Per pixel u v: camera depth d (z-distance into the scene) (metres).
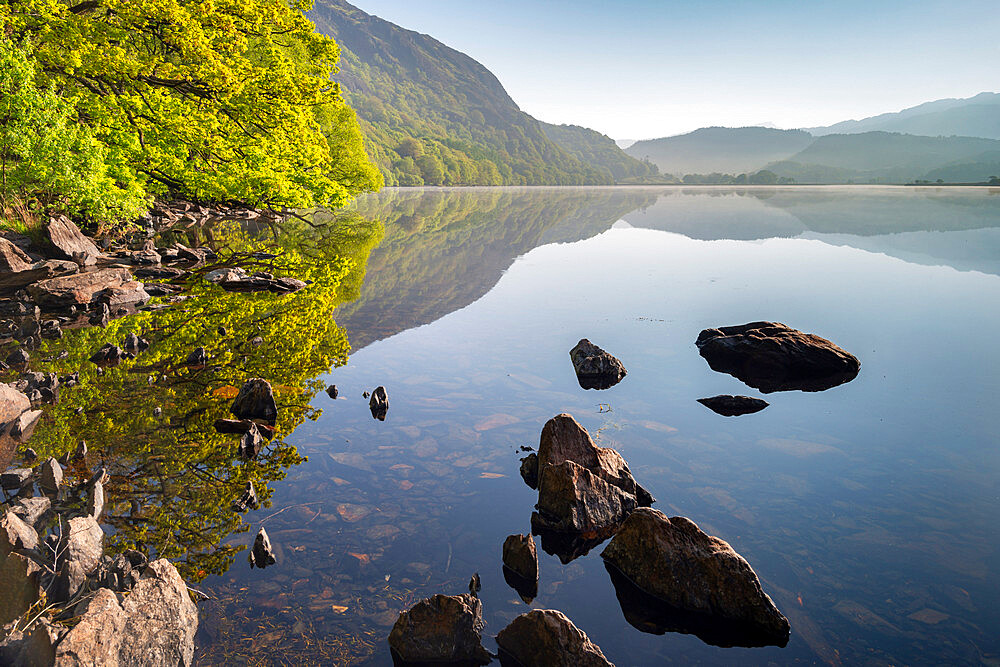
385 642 4.31
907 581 5.14
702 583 4.82
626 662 4.20
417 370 11.38
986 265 24.84
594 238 38.47
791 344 11.81
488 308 17.31
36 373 9.78
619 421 8.91
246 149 31.02
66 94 23.53
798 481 7.01
